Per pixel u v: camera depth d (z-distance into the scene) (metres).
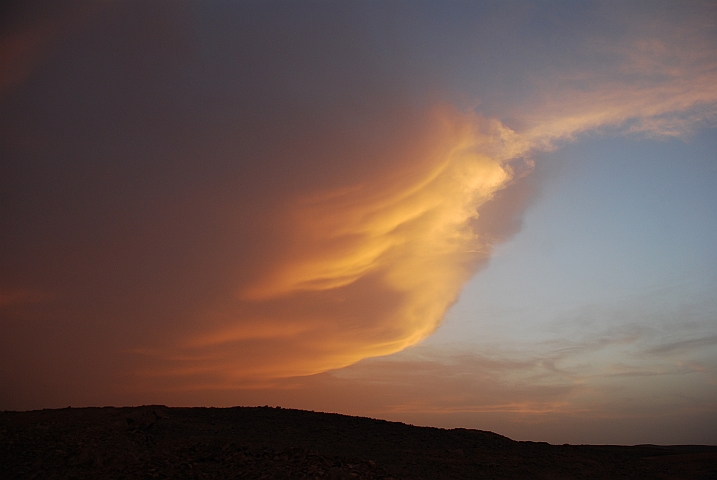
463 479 19.02
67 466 16.20
